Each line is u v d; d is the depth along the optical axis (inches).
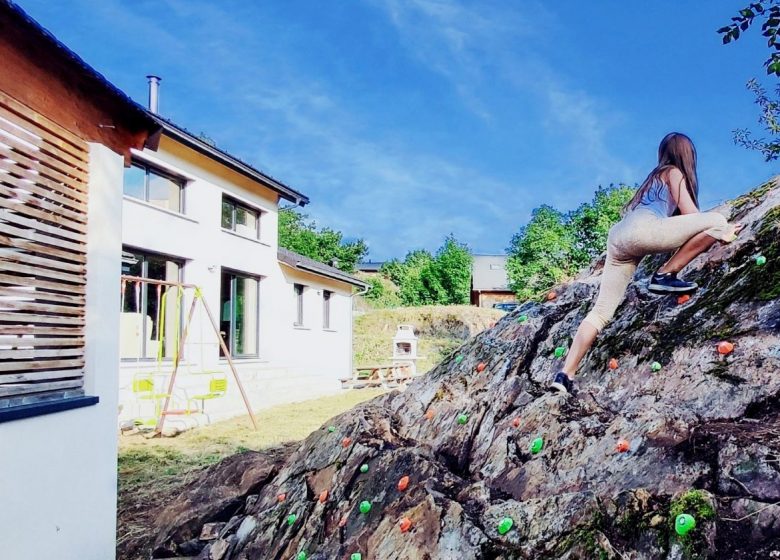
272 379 595.5
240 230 606.2
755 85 275.3
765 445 94.7
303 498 173.8
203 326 529.3
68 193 173.8
